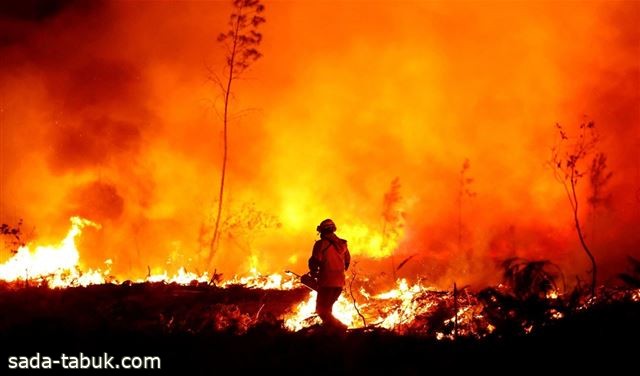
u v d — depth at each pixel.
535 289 6.20
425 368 5.72
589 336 5.72
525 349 5.77
